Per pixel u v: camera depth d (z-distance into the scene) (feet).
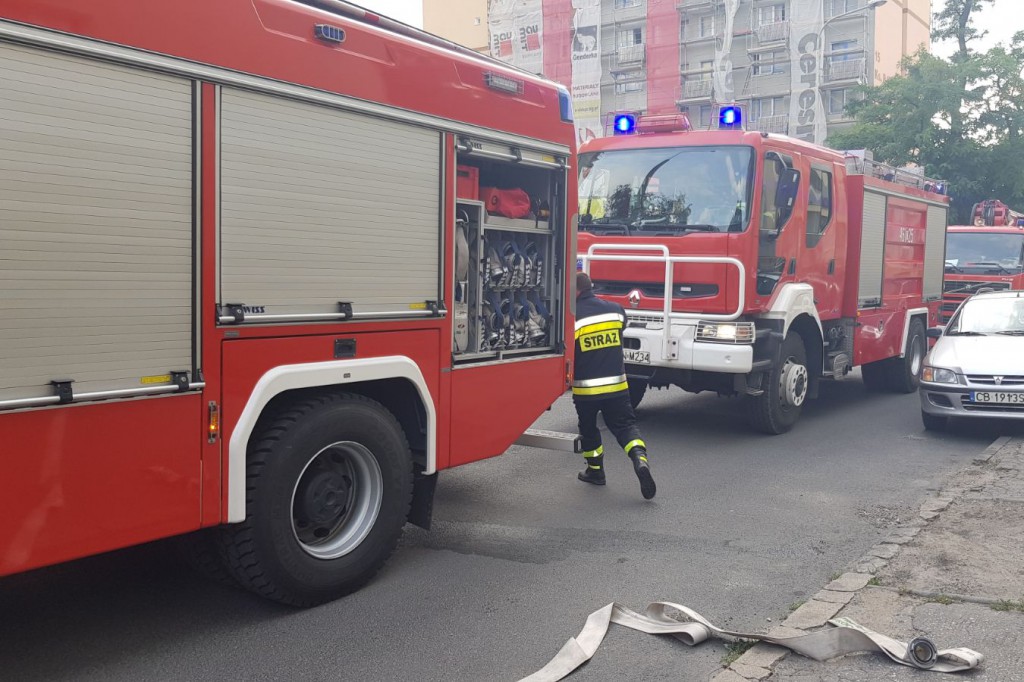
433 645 13.24
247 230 12.77
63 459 10.90
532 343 19.27
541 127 18.66
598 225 29.60
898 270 38.55
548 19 173.78
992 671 12.05
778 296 28.78
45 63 10.44
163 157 11.70
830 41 159.94
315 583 14.28
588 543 18.16
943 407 29.25
